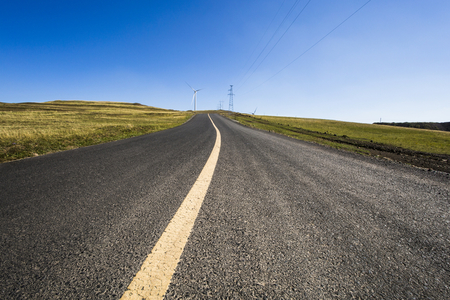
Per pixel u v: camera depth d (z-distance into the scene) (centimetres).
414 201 191
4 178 245
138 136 911
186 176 255
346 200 186
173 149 504
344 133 2114
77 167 306
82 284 79
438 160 587
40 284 78
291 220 140
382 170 347
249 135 973
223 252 100
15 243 104
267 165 335
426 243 116
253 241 111
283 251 103
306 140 951
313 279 85
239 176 260
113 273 84
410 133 2641
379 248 109
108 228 122
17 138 631
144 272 85
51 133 824
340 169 332
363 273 89
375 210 165
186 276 84
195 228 123
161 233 116
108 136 852
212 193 192
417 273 91
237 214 146
